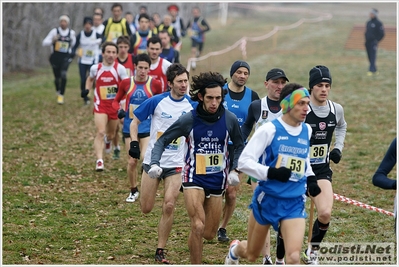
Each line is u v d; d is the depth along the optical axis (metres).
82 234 14.88
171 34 33.03
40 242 14.23
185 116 11.52
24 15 47.12
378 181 9.59
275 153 10.48
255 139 10.47
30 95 35.78
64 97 35.41
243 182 20.05
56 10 49.91
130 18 36.91
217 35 70.56
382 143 25.36
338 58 52.50
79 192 18.66
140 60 16.64
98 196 18.28
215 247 14.08
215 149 11.56
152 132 13.85
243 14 96.50
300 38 67.00
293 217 10.41
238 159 11.32
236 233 15.05
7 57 45.41
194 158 11.59
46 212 16.69
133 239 14.57
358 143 25.41
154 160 11.52
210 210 11.88
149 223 15.81
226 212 14.34
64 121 29.28
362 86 39.00
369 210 16.94
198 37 48.38
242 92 14.63
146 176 13.75
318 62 49.66
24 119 29.31
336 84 39.78
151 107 13.73
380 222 15.81
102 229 15.31
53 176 20.31
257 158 10.45
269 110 13.38
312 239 12.39
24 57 47.75
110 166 21.72
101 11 31.28
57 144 24.98
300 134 10.57
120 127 27.77
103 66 20.02
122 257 13.30
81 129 27.83
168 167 13.23
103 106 20.33
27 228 15.24
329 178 12.56
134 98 16.91
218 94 11.23
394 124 28.77
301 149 10.55
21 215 16.34
